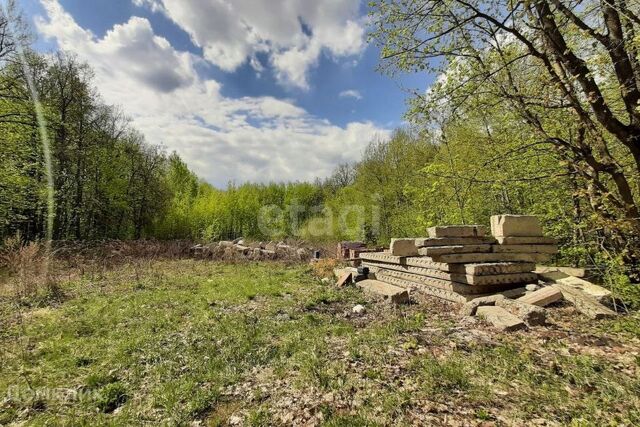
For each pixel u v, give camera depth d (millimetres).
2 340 5512
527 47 6250
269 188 39688
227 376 3979
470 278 5816
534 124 6359
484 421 2705
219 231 30750
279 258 18094
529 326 4617
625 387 3014
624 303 5004
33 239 19516
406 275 8047
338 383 3467
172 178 35000
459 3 6293
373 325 5508
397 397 3111
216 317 6605
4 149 14516
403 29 6723
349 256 14141
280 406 3242
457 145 10203
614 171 5719
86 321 6523
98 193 23625
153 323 6293
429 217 11727
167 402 3457
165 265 15352
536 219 6586
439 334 4641
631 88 5273
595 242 6211
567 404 2848
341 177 42562
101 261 15117
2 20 15070
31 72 18031
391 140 25688
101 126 24172
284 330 5598
